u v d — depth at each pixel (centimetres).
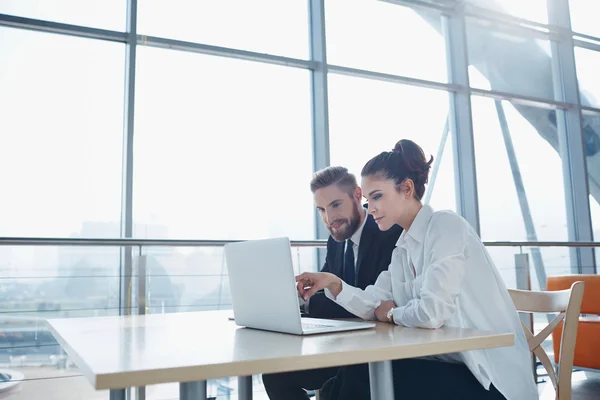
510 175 510
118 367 73
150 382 72
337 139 443
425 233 135
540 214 519
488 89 510
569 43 554
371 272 163
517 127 520
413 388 129
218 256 331
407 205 140
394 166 138
